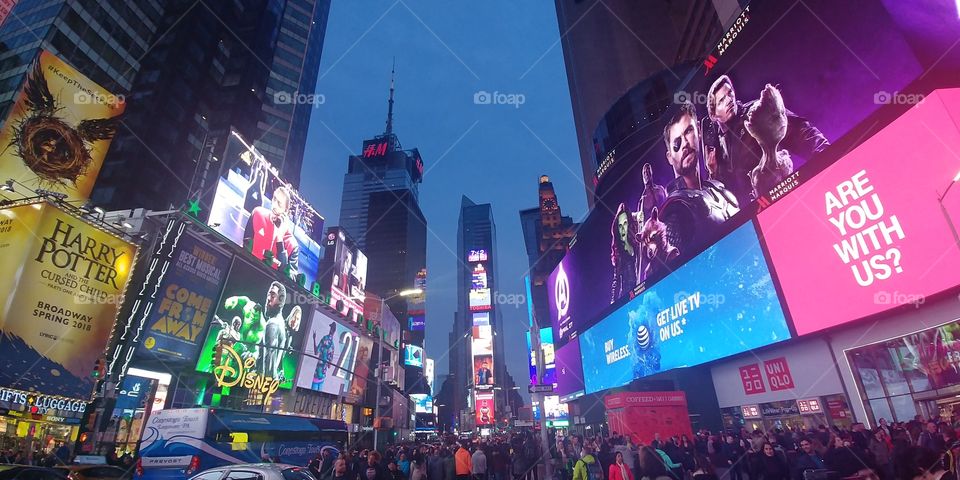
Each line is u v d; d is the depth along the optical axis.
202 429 18.44
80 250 26.27
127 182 55.94
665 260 38.91
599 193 54.88
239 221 39.75
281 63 97.00
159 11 70.31
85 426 24.30
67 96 38.31
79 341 25.59
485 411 137.88
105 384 24.95
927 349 18.94
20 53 54.84
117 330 27.66
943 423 15.87
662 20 110.00
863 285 21.22
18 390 22.73
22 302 23.30
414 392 132.50
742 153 30.31
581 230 60.00
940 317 18.47
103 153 40.16
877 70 21.25
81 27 58.75
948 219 17.83
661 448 18.58
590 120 107.12
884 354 20.81
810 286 24.12
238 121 73.62
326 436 27.30
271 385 41.28
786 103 26.78
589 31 116.56
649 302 41.00
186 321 31.80
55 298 24.77
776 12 28.06
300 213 50.22
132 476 17.56
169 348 30.44
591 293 55.56
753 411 28.55
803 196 24.89
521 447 22.56
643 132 47.59
